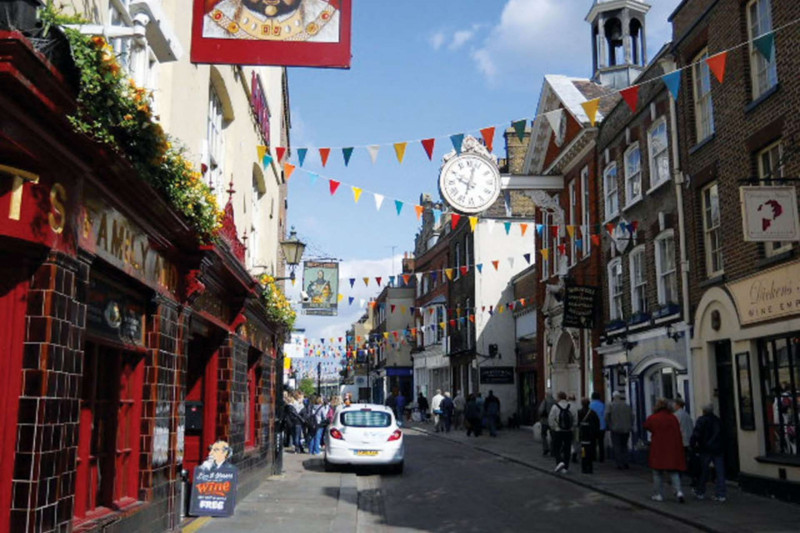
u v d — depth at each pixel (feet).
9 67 13.01
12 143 14.30
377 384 204.44
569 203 81.15
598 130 72.08
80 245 17.65
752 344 43.73
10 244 15.39
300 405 75.56
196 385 36.47
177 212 23.91
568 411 55.11
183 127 30.12
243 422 40.45
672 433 39.91
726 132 46.68
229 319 37.22
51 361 15.94
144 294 24.06
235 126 40.86
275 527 31.19
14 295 15.79
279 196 70.23
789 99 39.83
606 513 37.96
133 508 22.41
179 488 28.02
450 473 56.18
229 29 22.88
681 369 52.65
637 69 86.02
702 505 38.78
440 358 144.36
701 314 49.78
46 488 15.75
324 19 23.12
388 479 52.90
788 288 39.42
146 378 24.32
